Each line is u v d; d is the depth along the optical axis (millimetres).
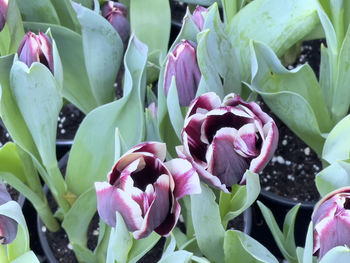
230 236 428
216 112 358
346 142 458
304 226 635
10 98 448
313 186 646
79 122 728
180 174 342
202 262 395
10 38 509
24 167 533
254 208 638
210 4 602
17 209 380
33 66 404
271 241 649
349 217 334
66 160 651
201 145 372
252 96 525
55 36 521
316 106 539
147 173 350
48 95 430
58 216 606
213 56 456
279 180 655
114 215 344
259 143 365
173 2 842
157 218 343
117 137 369
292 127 544
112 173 343
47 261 635
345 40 486
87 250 538
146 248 410
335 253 329
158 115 445
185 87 428
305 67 505
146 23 585
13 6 489
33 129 453
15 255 435
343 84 523
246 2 653
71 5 520
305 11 506
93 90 532
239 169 372
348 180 419
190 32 451
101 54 510
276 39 523
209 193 402
